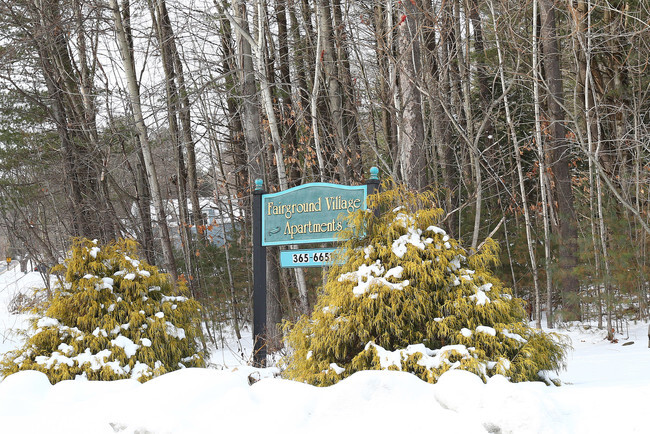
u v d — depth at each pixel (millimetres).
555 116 15633
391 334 5414
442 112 14664
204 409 3559
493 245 5793
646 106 16609
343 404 3447
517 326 5383
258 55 11602
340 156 13289
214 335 15844
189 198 20312
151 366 6293
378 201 5996
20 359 6199
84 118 14430
